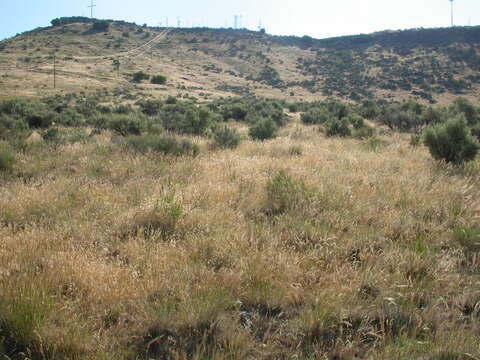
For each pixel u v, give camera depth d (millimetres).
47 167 8844
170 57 157250
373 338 3102
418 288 3666
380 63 133125
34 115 25578
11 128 18734
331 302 3398
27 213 5512
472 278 3996
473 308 3551
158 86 94250
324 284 3809
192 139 13602
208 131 18609
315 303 3377
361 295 3629
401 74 117562
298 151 11617
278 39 189750
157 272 3801
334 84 118188
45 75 91188
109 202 5957
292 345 2963
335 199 6172
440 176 7992
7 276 3512
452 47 130500
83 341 2807
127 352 2791
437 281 3854
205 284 3549
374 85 110750
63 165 9133
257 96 97938
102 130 19812
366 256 4320
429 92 97750
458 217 5578
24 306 3014
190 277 3738
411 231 5129
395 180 7508
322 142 15148
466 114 30125
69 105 49656
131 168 8438
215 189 6555
